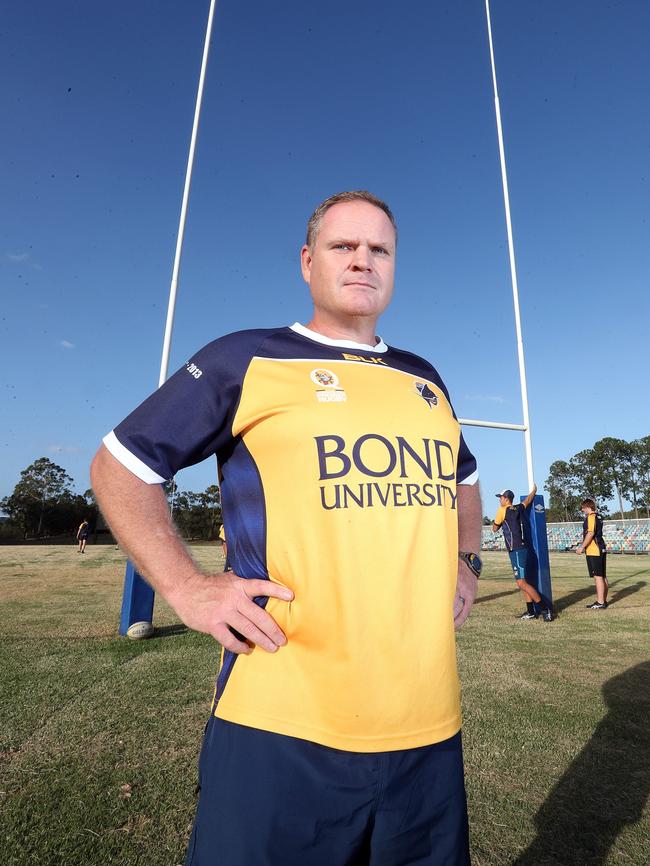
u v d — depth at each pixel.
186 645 5.07
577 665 4.57
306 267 1.49
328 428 0.98
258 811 0.84
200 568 0.99
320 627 0.91
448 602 1.01
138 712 3.32
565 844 2.07
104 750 2.77
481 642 5.46
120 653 4.77
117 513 0.95
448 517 1.07
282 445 0.98
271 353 1.07
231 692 0.93
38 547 29.12
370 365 1.13
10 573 12.95
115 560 17.84
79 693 3.66
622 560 20.45
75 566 15.17
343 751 0.87
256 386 1.02
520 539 6.95
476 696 3.76
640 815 2.27
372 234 1.31
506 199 9.72
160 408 0.99
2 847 1.94
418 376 1.23
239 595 0.93
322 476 0.95
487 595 9.49
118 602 7.92
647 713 3.42
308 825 0.84
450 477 1.10
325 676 0.89
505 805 2.35
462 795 0.98
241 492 1.01
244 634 0.91
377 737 0.88
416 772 0.91
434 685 0.95
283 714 0.88
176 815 2.18
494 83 10.69
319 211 1.39
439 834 0.92
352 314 1.28
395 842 0.87
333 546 0.93
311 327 1.38
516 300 9.19
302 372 1.05
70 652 4.80
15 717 3.21
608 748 2.91
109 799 2.29
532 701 3.65
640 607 7.91
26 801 2.26
